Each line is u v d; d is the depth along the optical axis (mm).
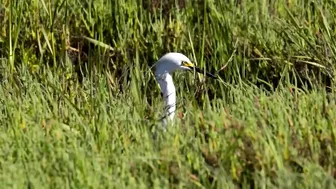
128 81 14609
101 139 11055
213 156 10289
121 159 10312
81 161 10031
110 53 15516
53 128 11312
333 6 15492
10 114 11898
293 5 16078
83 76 14375
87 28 15852
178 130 10953
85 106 12570
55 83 13695
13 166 9883
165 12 16469
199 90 13641
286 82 13641
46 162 10180
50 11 15695
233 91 12586
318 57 14461
